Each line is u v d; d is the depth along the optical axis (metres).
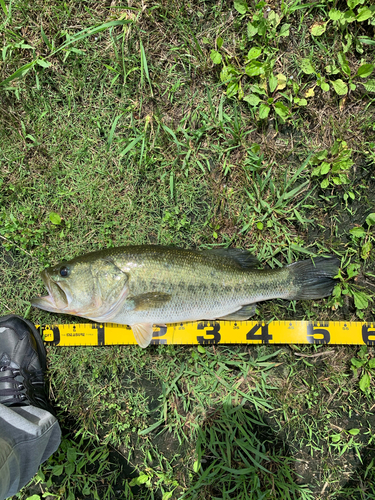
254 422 0.81
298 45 0.81
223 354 0.82
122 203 0.82
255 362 0.82
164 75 0.82
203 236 0.82
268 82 0.80
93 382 0.82
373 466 0.82
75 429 0.82
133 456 0.83
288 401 0.82
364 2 0.79
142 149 0.79
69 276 0.73
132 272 0.73
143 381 0.83
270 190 0.82
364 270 0.82
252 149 0.80
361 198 0.82
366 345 0.81
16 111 0.82
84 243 0.82
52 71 0.81
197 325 0.81
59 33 0.81
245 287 0.76
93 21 0.80
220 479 0.81
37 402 0.78
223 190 0.82
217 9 0.80
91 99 0.81
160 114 0.81
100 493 0.82
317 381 0.82
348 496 0.82
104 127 0.82
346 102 0.82
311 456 0.82
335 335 0.81
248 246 0.82
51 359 0.82
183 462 0.82
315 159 0.80
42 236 0.82
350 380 0.82
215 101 0.82
